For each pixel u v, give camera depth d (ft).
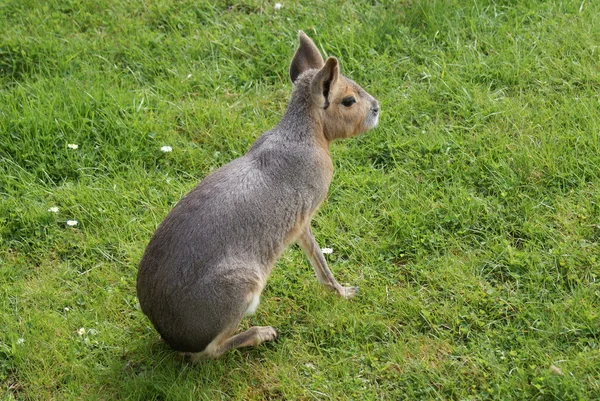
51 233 21.89
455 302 19.38
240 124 24.89
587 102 24.04
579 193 21.35
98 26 28.73
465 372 17.75
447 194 22.12
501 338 18.31
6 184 23.15
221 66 26.96
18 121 24.17
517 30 26.94
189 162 23.86
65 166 23.62
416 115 24.66
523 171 22.21
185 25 28.60
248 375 18.38
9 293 20.30
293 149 18.61
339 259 21.07
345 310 19.45
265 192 18.02
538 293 19.15
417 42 27.14
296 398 17.72
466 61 26.08
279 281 20.47
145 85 26.50
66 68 26.91
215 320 17.31
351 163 23.54
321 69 18.07
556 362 17.48
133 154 23.88
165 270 17.26
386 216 21.76
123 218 22.21
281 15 28.60
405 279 20.24
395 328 19.03
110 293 20.25
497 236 20.70
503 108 24.32
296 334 19.22
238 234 17.54
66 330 19.34
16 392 18.20
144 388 17.95
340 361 18.29
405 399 17.40
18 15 28.91
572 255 19.71
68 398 17.79
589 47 25.77
